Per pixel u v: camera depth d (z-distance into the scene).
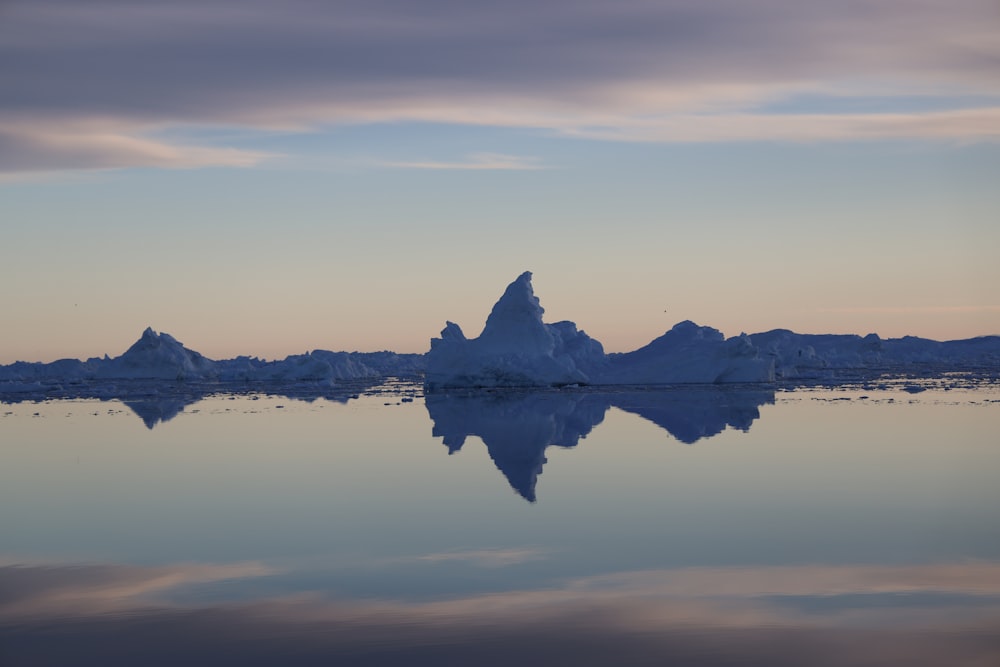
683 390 93.38
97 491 34.34
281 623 18.59
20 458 44.22
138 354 145.62
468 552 23.88
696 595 20.03
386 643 17.39
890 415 60.28
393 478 35.88
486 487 33.38
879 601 19.55
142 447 47.84
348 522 27.80
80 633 18.20
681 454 41.28
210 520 28.53
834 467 37.16
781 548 23.94
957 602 19.44
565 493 31.91
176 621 18.84
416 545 24.72
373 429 55.16
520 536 25.55
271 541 25.53
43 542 25.92
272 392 103.88
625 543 24.62
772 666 16.20
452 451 43.69
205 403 84.50
